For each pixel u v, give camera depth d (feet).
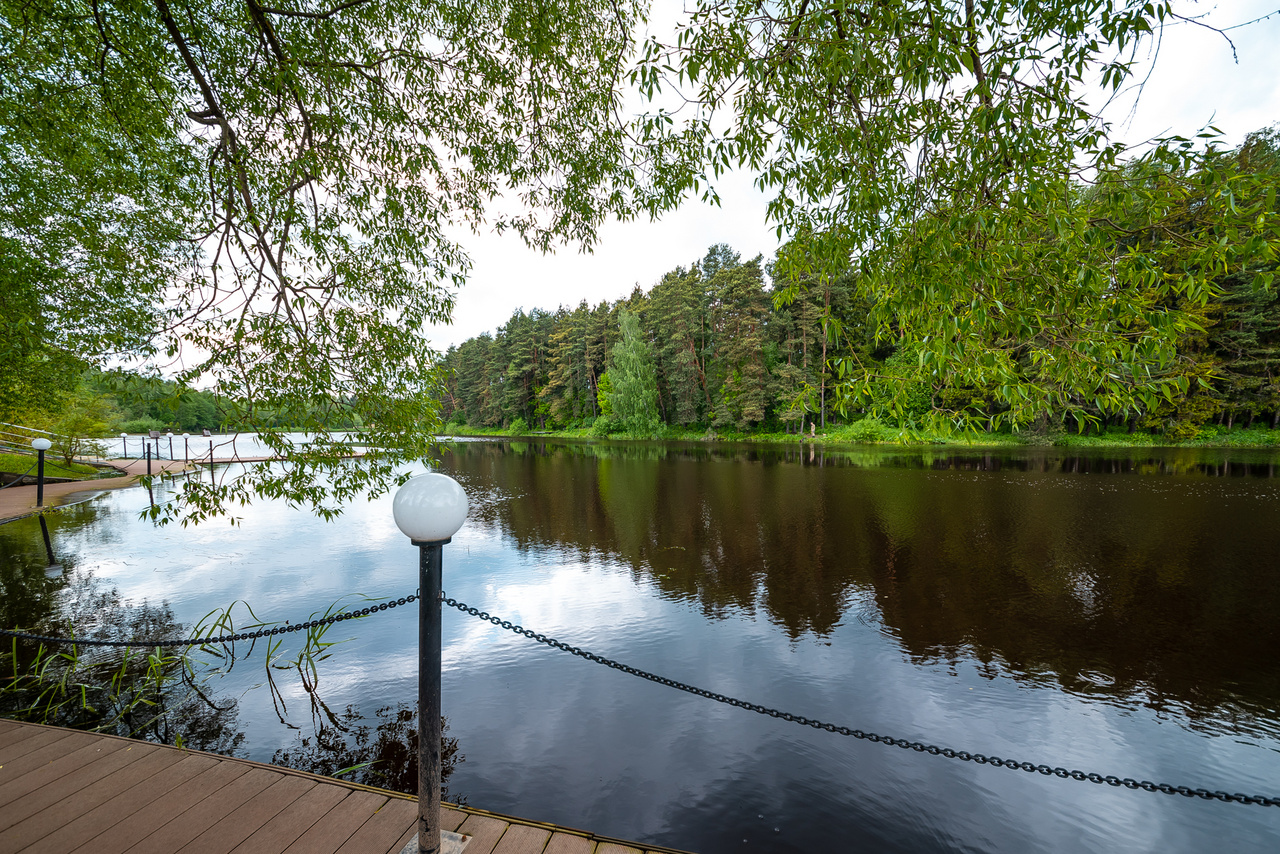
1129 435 86.22
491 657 16.72
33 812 7.75
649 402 136.77
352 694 14.40
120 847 7.09
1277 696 13.97
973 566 24.79
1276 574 22.85
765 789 10.92
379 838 7.26
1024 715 13.30
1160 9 7.11
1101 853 9.39
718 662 16.20
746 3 9.34
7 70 14.07
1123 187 7.36
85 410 56.18
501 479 57.88
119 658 16.43
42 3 13.00
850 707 13.74
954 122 8.39
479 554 28.19
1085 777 6.64
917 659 16.22
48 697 14.33
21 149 16.60
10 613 19.72
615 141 16.30
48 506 39.14
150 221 15.43
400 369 16.03
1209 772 11.26
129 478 54.39
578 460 80.79
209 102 13.98
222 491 13.56
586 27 16.07
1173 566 24.11
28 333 16.11
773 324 116.47
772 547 28.68
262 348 13.67
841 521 34.22
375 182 16.38
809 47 9.21
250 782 8.48
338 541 30.96
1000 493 42.32
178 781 8.49
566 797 10.73
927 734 12.61
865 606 20.40
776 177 10.18
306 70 14.70
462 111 16.70
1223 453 70.59
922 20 8.03
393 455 16.17
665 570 25.17
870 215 8.81
